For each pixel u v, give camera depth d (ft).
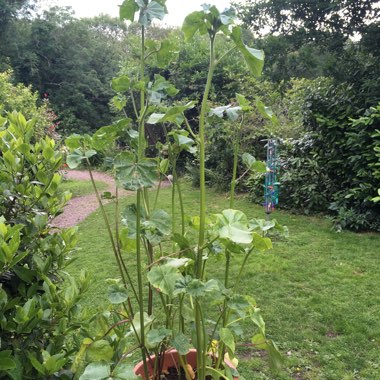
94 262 14.79
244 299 4.33
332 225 19.10
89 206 26.16
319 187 21.45
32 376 4.20
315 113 20.70
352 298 11.39
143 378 5.07
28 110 31.32
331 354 8.75
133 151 4.12
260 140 26.91
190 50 34.65
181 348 4.14
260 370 8.32
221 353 4.90
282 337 9.45
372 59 20.10
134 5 4.03
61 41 70.54
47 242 5.03
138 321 4.47
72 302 4.65
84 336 4.99
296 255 14.99
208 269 13.56
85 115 69.41
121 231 4.72
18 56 65.36
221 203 24.56
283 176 22.02
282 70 22.93
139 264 4.01
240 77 31.24
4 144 5.14
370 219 18.54
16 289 4.67
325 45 21.45
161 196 26.63
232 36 4.05
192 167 31.12
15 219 4.79
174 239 4.45
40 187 5.33
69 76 69.51
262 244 4.33
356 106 19.43
